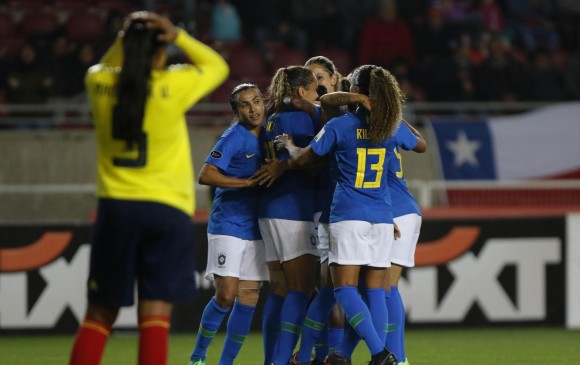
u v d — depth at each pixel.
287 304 21.53
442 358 28.48
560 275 36.72
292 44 50.75
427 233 36.28
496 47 48.59
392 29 49.16
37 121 42.69
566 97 48.44
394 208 22.38
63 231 35.28
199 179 21.38
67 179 42.78
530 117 42.62
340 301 20.66
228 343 22.36
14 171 42.56
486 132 42.12
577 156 42.03
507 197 39.88
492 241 36.50
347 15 53.75
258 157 22.00
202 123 44.56
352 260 20.61
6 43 50.09
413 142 21.77
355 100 20.55
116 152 16.22
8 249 35.06
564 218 36.81
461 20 52.91
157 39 16.20
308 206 21.83
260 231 22.08
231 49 49.97
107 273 16.30
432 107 44.28
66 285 35.19
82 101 45.09
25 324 35.00
